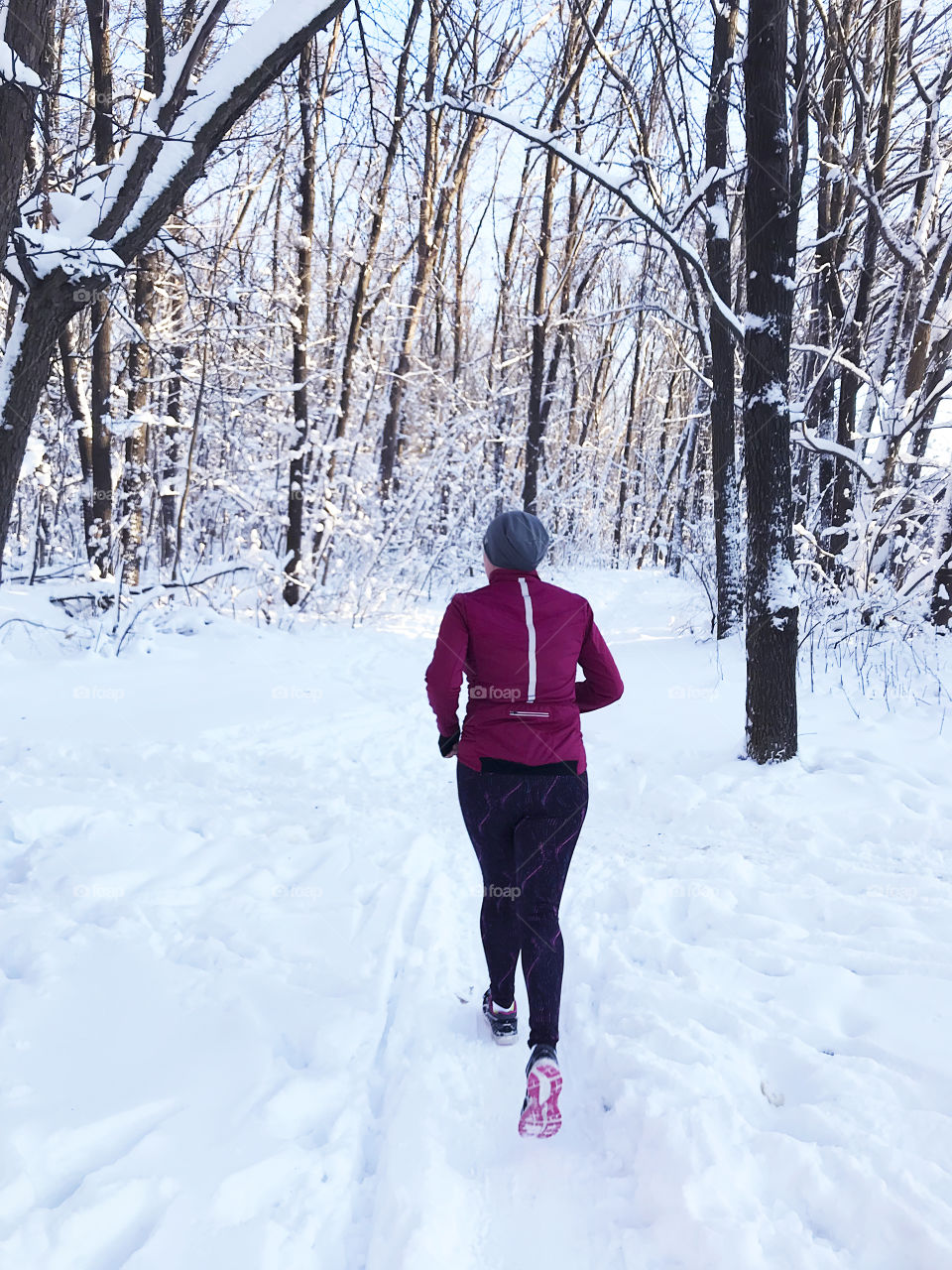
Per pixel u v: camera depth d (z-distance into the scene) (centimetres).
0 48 279
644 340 3017
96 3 783
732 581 1003
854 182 879
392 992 302
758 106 504
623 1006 289
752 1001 287
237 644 1003
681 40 677
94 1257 179
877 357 1098
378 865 413
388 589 1398
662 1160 207
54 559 1361
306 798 521
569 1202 206
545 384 1858
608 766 584
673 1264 184
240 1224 186
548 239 1535
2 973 288
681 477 2183
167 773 545
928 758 534
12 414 335
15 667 786
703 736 616
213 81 338
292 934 335
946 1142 208
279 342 1404
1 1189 189
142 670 838
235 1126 218
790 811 466
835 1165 201
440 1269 180
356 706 758
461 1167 217
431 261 1617
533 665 247
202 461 1436
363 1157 221
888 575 953
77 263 323
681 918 365
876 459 899
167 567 1378
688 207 549
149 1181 196
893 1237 183
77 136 885
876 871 393
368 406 1631
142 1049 250
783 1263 178
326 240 1523
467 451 1816
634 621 1319
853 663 809
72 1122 215
